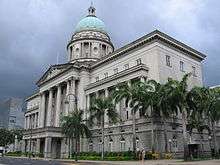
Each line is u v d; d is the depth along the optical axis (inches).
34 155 2785.4
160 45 2222.0
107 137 2396.7
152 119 1847.9
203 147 2309.3
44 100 3405.5
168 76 2194.9
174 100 1696.6
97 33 3644.2
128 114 2301.9
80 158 2144.4
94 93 2696.9
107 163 1487.5
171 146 2001.7
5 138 4753.9
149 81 1883.6
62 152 2655.0
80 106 2748.5
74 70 2876.5
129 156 1803.6
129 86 1973.4
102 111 2085.4
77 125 2225.6
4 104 7436.0
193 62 2518.5
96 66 2822.3
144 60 2274.9
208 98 1995.6
